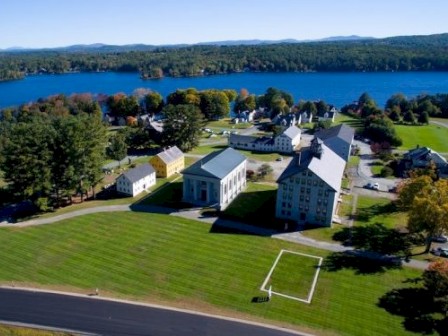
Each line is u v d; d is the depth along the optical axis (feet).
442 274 184.75
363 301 192.44
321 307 187.73
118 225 273.75
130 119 643.86
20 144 289.94
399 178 375.66
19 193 292.61
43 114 635.25
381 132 503.20
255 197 325.01
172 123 467.52
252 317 179.73
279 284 205.46
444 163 386.52
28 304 184.85
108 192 338.95
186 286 202.49
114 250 238.68
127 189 329.52
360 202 314.96
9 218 288.71
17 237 256.52
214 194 305.94
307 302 191.31
